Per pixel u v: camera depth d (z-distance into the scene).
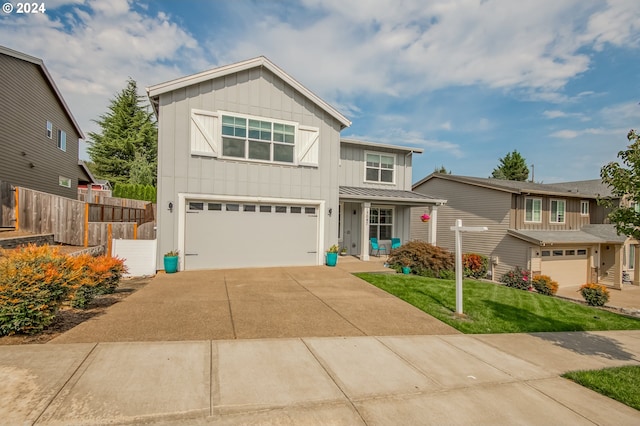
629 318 9.55
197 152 10.88
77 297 6.08
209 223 11.18
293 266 12.34
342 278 10.46
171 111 10.62
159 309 6.45
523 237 17.16
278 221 12.20
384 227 17.67
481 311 7.89
